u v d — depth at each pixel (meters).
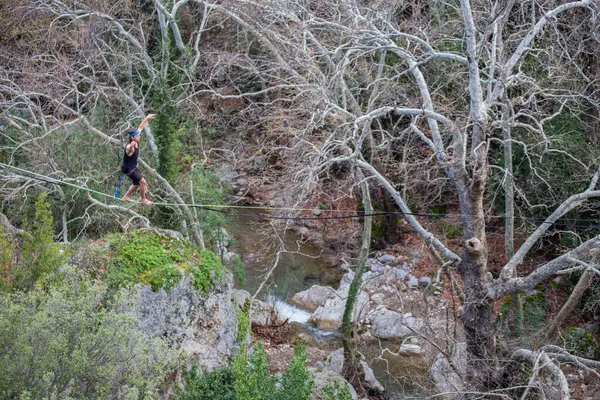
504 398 18.67
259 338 25.86
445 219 31.11
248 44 28.03
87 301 14.22
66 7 25.16
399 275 29.84
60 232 25.80
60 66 24.89
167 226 26.36
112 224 26.88
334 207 32.69
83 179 25.17
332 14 24.59
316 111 20.38
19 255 17.44
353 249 31.61
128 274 18.80
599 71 23.19
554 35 23.52
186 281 19.78
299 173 19.41
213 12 31.16
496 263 29.45
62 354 13.35
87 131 25.73
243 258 30.95
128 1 27.97
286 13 22.38
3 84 26.19
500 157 27.28
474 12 22.36
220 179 28.88
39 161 24.72
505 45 21.42
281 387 15.80
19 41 28.55
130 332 14.41
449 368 21.55
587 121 25.44
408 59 19.45
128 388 12.84
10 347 13.24
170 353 18.45
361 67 26.44
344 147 19.69
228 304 21.44
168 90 24.84
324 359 24.62
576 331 24.77
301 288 29.81
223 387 15.91
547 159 24.47
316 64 24.12
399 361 24.95
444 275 29.59
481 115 18.27
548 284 27.92
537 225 27.78
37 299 14.97
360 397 22.72
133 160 16.36
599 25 20.50
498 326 21.98
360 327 25.19
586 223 26.41
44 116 23.77
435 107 23.84
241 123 30.16
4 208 25.97
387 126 29.95
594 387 22.97
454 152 18.77
